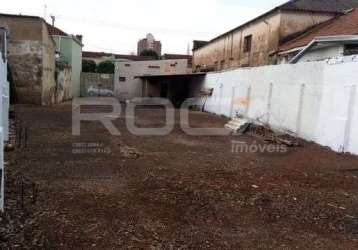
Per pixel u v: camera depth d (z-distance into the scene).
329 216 5.00
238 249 3.97
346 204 5.52
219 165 7.80
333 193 6.05
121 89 35.66
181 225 4.53
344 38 12.20
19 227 4.20
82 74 36.28
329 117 10.16
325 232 4.48
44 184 5.89
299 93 11.77
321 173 7.38
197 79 25.14
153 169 7.21
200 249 3.92
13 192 5.38
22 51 20.23
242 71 16.97
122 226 4.41
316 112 10.80
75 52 33.91
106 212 4.84
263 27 20.14
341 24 15.59
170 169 7.27
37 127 12.23
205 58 31.56
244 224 4.64
